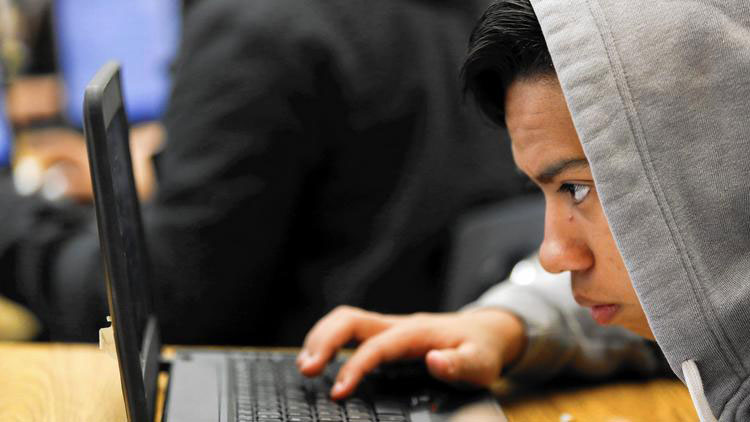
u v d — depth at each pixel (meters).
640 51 1.88
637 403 2.57
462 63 2.11
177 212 3.51
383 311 3.64
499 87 2.12
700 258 1.88
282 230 3.59
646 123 1.87
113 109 2.15
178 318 3.51
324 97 3.55
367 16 3.64
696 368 1.92
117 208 2.00
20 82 4.98
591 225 1.99
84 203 4.52
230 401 2.36
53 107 5.05
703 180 1.86
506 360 2.62
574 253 2.02
